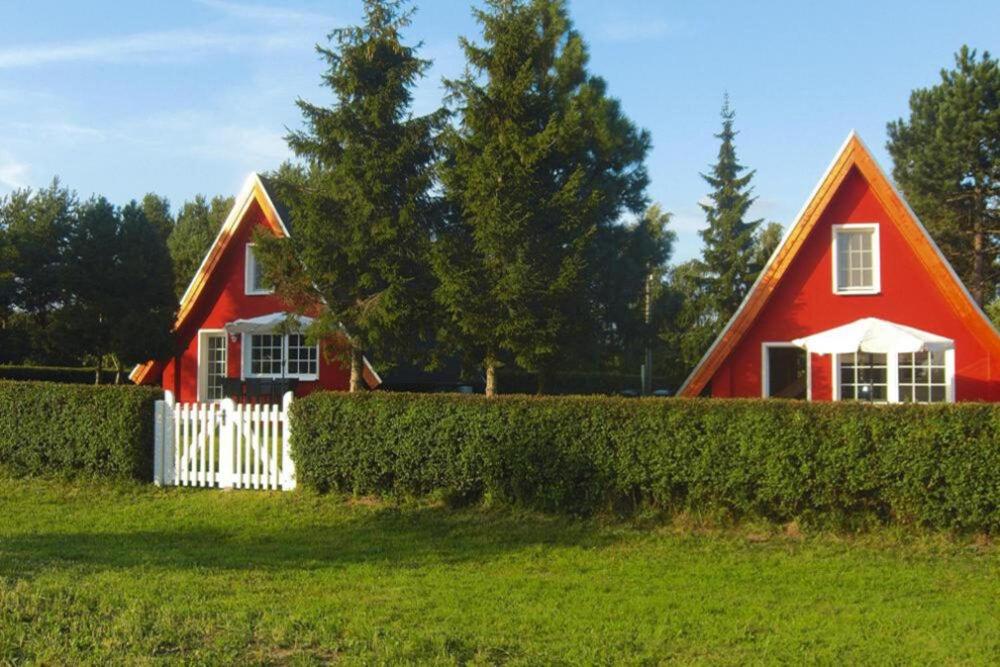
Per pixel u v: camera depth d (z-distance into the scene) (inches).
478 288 727.1
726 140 1797.5
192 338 1070.4
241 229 1029.8
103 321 1026.7
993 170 1418.6
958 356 763.4
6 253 1057.5
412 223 759.1
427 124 773.3
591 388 1553.9
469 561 419.2
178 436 599.2
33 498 578.6
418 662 269.3
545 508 502.6
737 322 791.7
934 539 443.8
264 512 529.3
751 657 281.3
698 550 438.3
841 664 276.1
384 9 773.9
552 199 733.3
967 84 1429.6
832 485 454.9
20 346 1226.6
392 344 791.7
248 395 957.8
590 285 959.0
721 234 1740.9
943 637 303.1
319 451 552.1
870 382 781.9
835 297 788.6
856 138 774.5
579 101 962.1
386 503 533.6
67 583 355.9
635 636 300.8
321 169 987.3
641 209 1123.3
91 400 607.5
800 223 781.3
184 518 525.3
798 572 398.3
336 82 770.2
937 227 1445.6
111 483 599.2
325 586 366.9
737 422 470.0
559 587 368.8
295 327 842.8
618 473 488.1
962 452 438.3
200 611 319.0
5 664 271.3
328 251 765.3
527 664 269.1
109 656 274.8
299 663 268.5
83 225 1047.6
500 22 767.7
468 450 514.3
